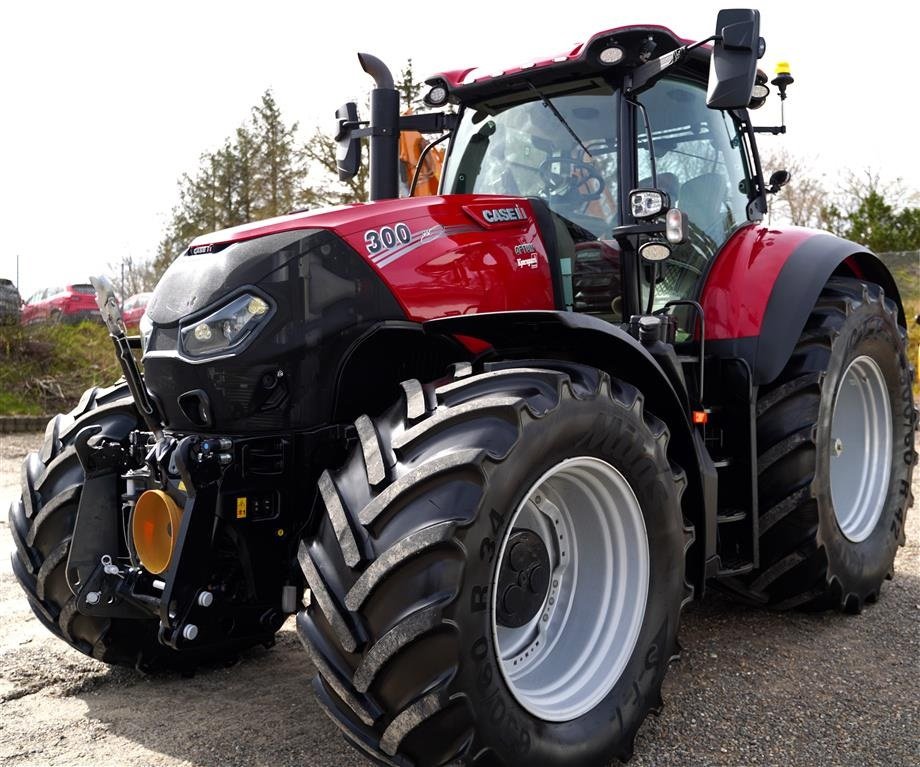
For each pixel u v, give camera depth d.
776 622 3.45
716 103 2.74
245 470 2.40
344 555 2.03
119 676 2.97
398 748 1.97
